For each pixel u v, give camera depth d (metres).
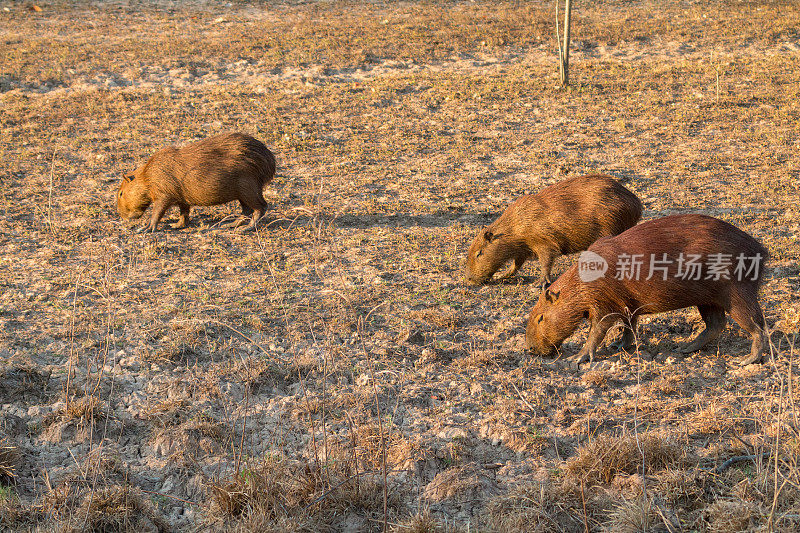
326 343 7.34
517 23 24.97
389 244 10.30
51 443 5.86
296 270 9.37
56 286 8.80
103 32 24.45
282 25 25.20
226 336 7.57
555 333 6.98
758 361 6.76
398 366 7.01
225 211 11.59
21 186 12.80
